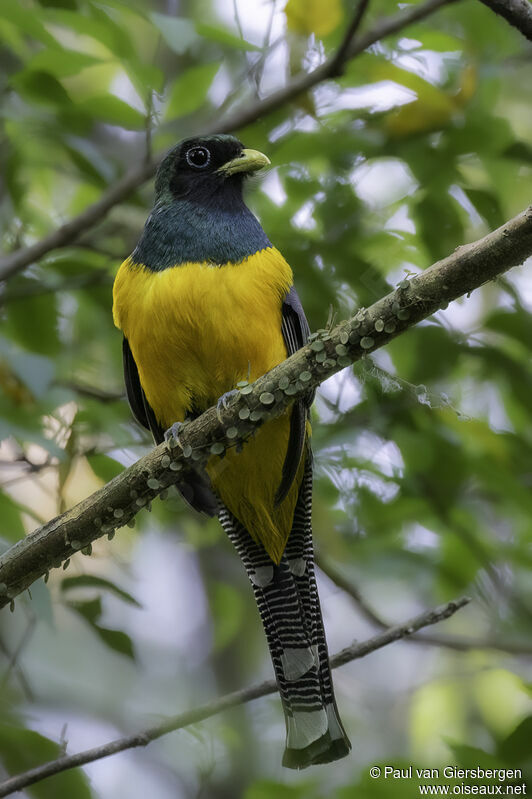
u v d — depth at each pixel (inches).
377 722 576.7
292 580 377.1
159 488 295.9
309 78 407.8
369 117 440.1
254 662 571.5
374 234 449.7
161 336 359.3
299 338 377.4
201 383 366.9
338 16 395.2
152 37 513.7
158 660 610.9
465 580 457.1
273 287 363.6
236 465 366.0
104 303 452.1
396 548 458.6
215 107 497.7
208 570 568.4
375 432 446.9
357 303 432.8
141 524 479.2
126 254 450.9
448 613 329.7
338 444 436.1
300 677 364.5
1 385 395.2
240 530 384.8
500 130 431.2
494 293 519.2
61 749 362.6
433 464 440.1
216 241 363.6
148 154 411.8
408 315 274.8
